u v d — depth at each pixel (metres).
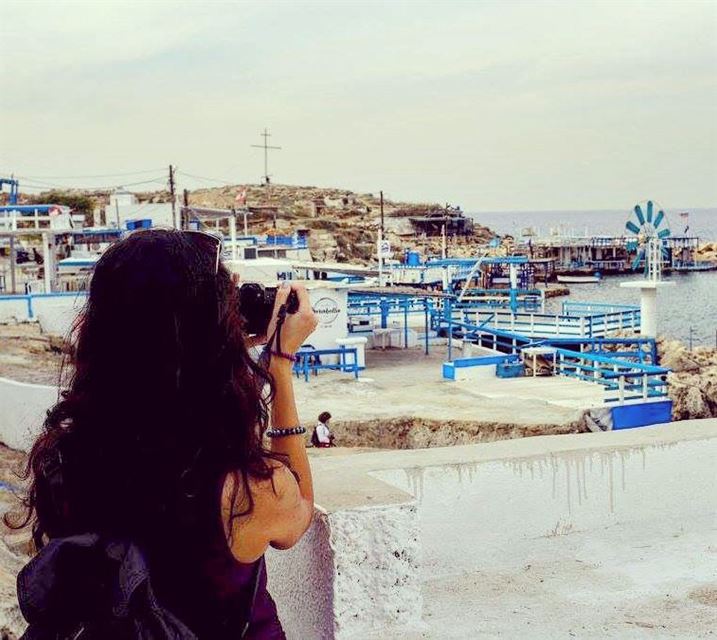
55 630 1.75
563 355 27.31
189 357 1.80
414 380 26.83
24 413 17.28
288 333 2.20
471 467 4.33
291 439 2.15
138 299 1.80
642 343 27.84
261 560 1.90
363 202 171.50
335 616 3.19
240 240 56.22
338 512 3.19
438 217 145.88
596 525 4.62
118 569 1.72
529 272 70.44
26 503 2.03
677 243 141.00
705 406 28.44
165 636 1.71
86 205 118.31
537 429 20.14
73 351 1.87
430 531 4.25
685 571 4.20
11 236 38.06
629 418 21.50
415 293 29.59
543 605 3.87
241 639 1.83
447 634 3.55
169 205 55.75
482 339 34.88
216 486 1.77
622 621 3.68
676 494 4.78
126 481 1.75
